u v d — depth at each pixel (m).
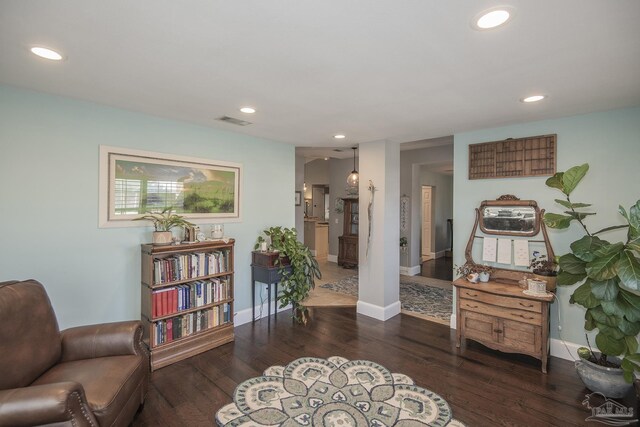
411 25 1.46
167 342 2.91
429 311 4.36
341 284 5.80
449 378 2.65
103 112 2.73
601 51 1.71
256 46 1.67
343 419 2.14
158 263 2.86
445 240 9.20
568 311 2.99
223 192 3.61
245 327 3.77
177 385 2.54
